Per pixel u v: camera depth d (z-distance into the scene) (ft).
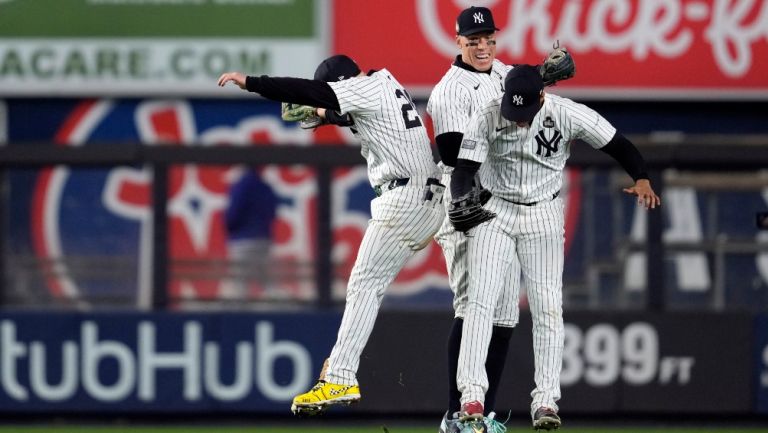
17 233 139.33
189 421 125.29
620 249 126.62
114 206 140.56
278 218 138.31
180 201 138.51
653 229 123.03
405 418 124.26
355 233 138.00
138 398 124.06
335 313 123.85
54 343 124.06
